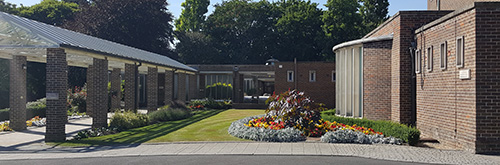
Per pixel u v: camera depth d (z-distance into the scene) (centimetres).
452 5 2006
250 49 5903
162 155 1055
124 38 4456
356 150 1099
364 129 1373
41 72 3962
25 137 1531
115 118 1758
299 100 1455
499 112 1041
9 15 1391
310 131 1398
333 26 5319
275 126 1426
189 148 1166
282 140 1283
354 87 1736
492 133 1041
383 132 1347
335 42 5297
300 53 5597
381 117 1620
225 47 6128
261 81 5931
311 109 1463
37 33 1371
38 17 4869
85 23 4247
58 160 1002
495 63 1041
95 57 1636
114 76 2867
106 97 1730
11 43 1417
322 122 1471
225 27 6131
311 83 3000
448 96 1212
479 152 1045
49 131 1384
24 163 962
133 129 1761
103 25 4259
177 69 3006
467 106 1095
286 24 5578
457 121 1154
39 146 1267
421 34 1421
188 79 4031
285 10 6094
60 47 1370
